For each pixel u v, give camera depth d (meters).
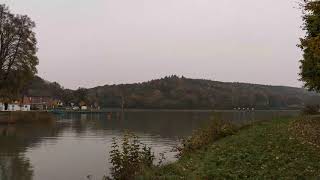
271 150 17.20
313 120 34.19
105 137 49.81
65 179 22.91
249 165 14.67
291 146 17.75
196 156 19.55
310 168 13.09
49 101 157.38
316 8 18.11
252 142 20.55
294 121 33.78
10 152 34.72
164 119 101.81
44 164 28.02
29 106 119.94
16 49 73.12
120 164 17.22
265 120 37.03
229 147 19.84
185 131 58.69
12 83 72.00
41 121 82.25
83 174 24.25
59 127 69.69
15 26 72.81
